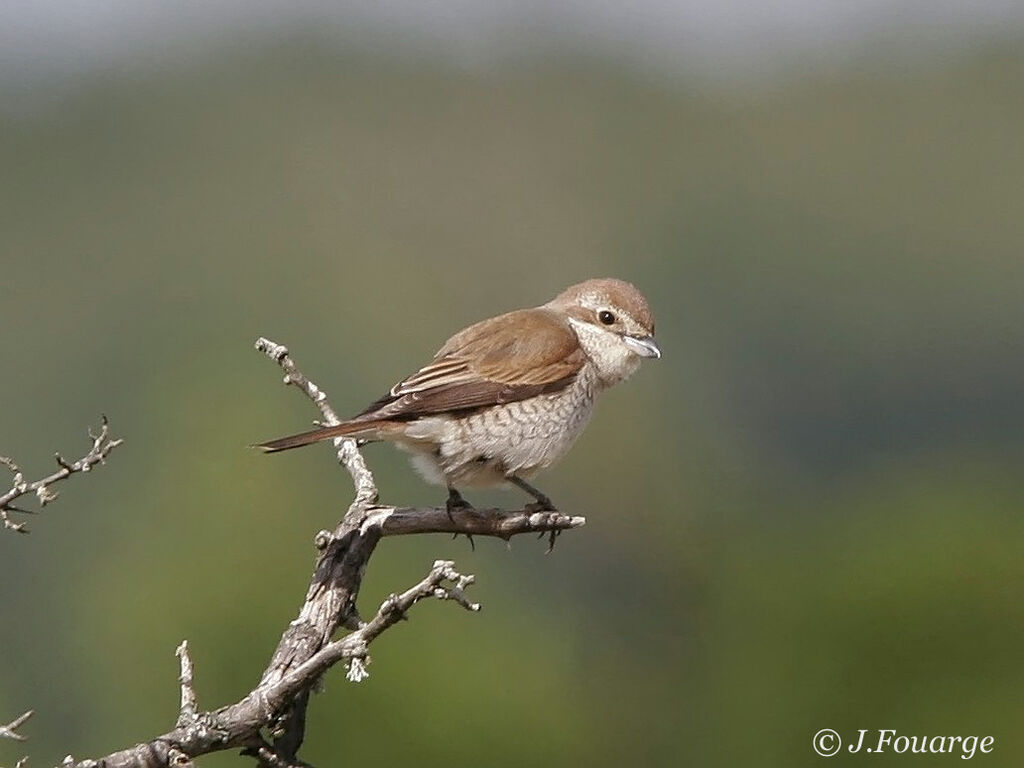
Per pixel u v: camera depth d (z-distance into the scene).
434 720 11.73
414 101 32.91
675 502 19.23
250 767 10.42
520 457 7.74
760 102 33.22
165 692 13.22
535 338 7.89
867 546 13.20
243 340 22.28
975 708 11.59
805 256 26.30
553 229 28.56
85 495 16.47
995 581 11.97
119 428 17.27
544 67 34.38
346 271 25.77
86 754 14.01
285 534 14.26
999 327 23.84
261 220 27.28
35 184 27.70
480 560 16.86
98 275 24.47
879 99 32.53
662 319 24.84
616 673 14.85
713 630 14.28
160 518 14.73
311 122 31.52
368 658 5.83
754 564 14.61
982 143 30.36
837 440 21.50
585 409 8.08
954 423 21.55
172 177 28.64
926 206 27.98
